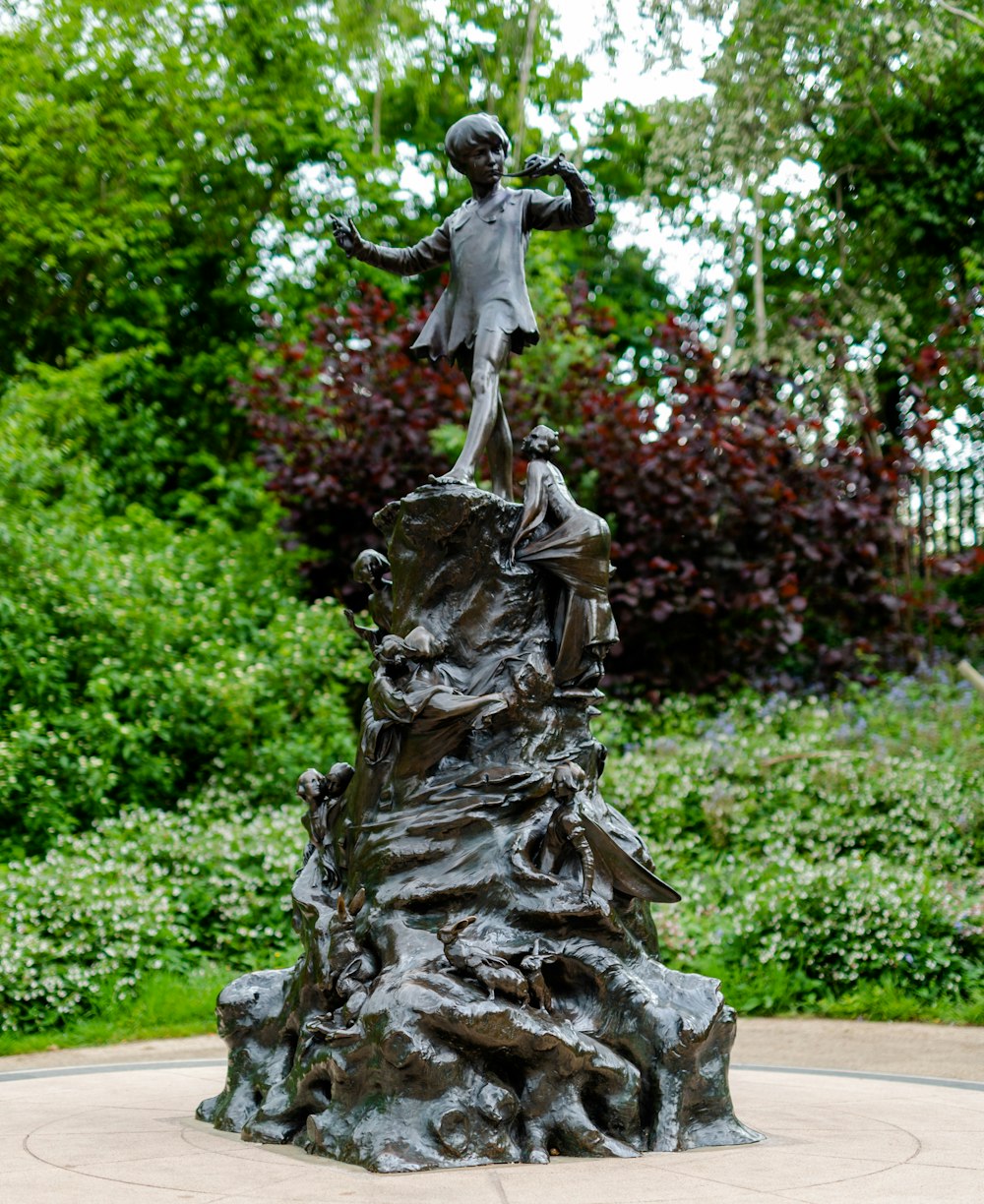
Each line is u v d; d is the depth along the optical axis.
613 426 13.28
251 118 21.98
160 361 22.56
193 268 22.66
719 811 10.82
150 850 10.15
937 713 12.25
